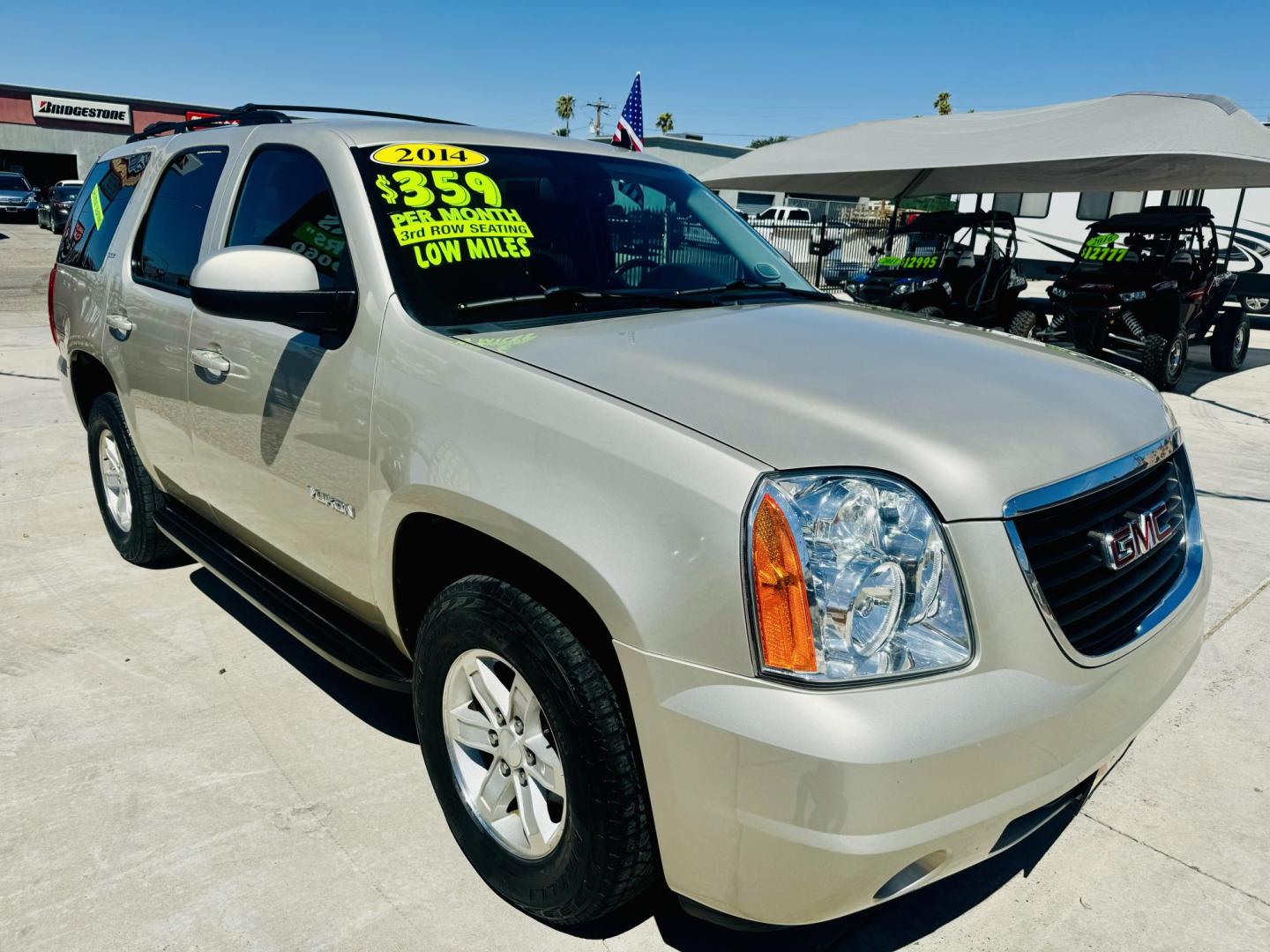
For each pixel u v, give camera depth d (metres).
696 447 1.78
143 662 3.39
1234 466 6.58
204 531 3.56
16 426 6.68
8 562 4.27
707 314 2.68
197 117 3.86
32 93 39.78
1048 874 2.44
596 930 2.22
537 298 2.60
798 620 1.66
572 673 1.90
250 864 2.40
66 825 2.52
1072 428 2.01
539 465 1.94
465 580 2.17
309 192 2.77
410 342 2.31
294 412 2.62
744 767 1.67
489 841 2.27
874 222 23.19
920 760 1.62
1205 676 3.45
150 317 3.37
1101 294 10.16
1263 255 16.83
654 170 3.45
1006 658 1.75
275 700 3.16
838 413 1.88
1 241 24.20
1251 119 9.47
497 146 3.01
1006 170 12.11
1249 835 2.60
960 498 1.75
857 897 1.68
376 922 2.22
